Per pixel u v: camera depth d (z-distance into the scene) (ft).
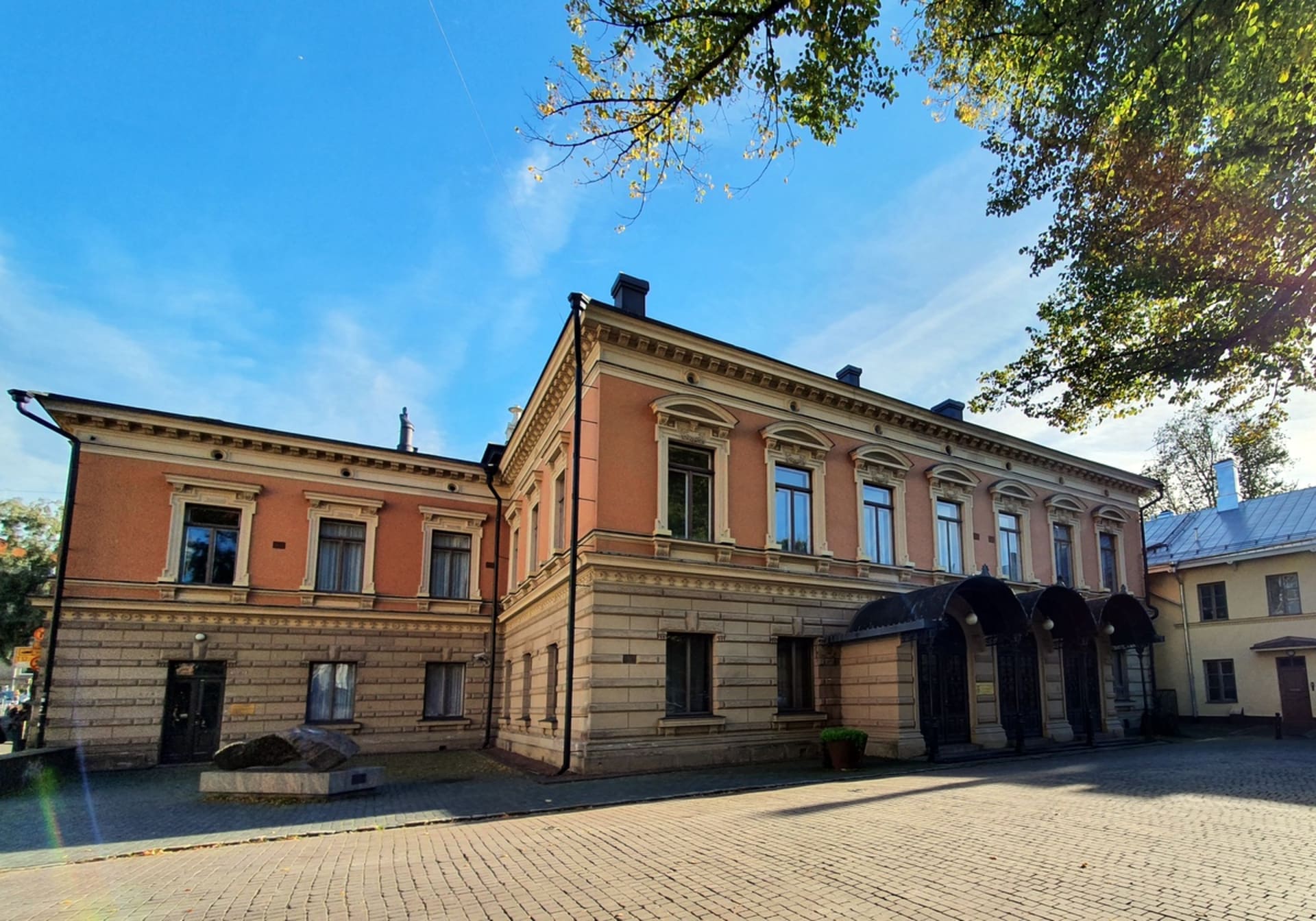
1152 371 36.37
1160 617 103.65
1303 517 95.50
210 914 20.65
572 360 59.77
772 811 33.27
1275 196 29.53
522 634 73.36
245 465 73.41
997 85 31.07
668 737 52.34
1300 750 61.57
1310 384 35.04
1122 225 33.96
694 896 20.35
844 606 63.62
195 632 68.44
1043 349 39.70
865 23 23.13
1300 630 88.84
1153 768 46.80
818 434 65.41
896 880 21.06
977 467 79.15
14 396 62.28
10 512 106.93
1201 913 17.61
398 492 80.69
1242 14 24.06
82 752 62.03
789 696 60.18
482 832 32.09
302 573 73.77
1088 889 19.67
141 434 69.36
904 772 48.80
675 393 58.39
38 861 29.48
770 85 24.84
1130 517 96.63
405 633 77.51
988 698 65.16
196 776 58.34
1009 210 36.55
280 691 70.74
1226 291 33.30
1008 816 30.01
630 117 25.09
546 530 66.39
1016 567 80.69
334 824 35.14
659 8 22.93
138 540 67.72
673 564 54.49
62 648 63.62
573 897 20.89
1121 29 26.00
